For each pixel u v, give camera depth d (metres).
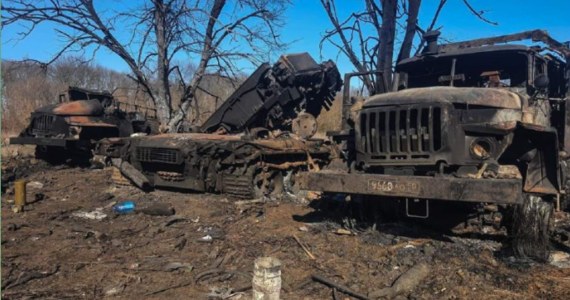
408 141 5.27
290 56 11.50
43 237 6.11
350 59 11.06
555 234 5.81
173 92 17.67
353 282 4.47
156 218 7.28
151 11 15.23
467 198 4.80
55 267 4.90
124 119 15.30
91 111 14.55
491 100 5.33
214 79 18.28
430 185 5.02
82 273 4.77
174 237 6.13
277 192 9.69
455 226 5.86
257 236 6.09
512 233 5.16
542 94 6.22
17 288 4.36
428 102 5.19
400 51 10.28
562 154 6.54
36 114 14.70
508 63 6.22
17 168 13.09
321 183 5.76
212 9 15.59
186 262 5.10
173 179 9.44
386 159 5.46
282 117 12.05
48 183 10.93
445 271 4.64
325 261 5.04
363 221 6.36
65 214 7.60
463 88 5.53
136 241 5.96
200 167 9.08
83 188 10.25
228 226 6.68
